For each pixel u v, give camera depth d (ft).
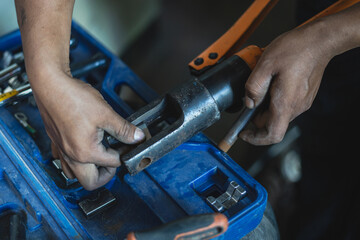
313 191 4.43
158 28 6.59
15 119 2.60
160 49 6.33
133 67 6.16
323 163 4.23
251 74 2.20
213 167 2.32
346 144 4.01
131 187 2.25
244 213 2.01
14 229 1.98
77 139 1.86
